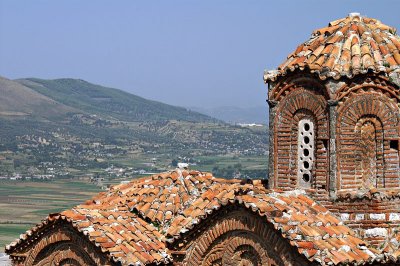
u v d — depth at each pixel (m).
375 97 26.00
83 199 183.12
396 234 25.14
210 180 28.81
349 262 23.25
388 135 26.08
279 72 27.08
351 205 25.66
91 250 25.25
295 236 23.45
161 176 29.31
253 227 24.45
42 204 175.12
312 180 26.47
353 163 26.05
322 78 25.95
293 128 26.94
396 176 26.08
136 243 25.64
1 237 122.44
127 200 28.34
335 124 25.98
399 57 26.56
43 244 26.25
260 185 28.19
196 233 25.67
